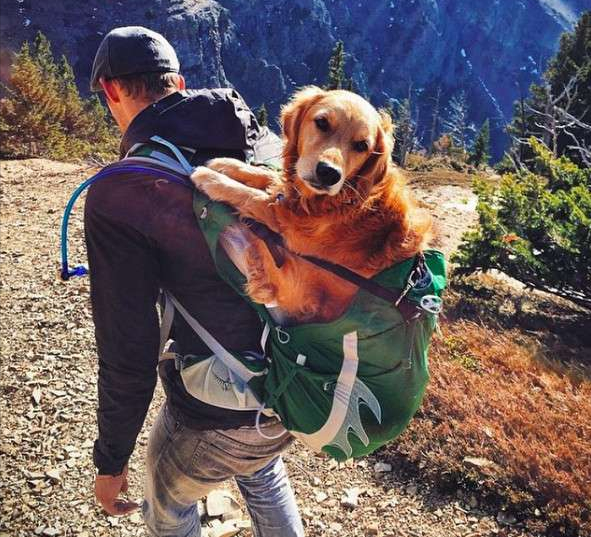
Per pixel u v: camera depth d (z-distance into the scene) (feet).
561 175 36.29
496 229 31.42
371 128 6.51
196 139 6.66
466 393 16.26
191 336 6.82
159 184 6.18
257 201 6.38
